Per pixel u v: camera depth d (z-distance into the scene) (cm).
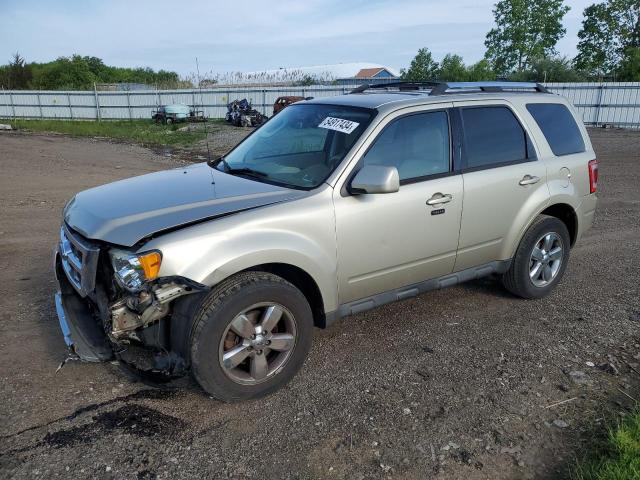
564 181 500
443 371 379
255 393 336
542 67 4141
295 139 419
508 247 471
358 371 377
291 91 3753
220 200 341
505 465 287
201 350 308
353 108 410
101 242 317
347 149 374
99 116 4081
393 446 299
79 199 381
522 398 347
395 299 411
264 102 3791
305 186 365
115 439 299
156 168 1514
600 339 432
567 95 3141
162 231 308
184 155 1920
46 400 332
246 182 381
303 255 340
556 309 490
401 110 399
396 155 392
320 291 357
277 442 301
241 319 321
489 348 414
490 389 357
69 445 293
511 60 5234
